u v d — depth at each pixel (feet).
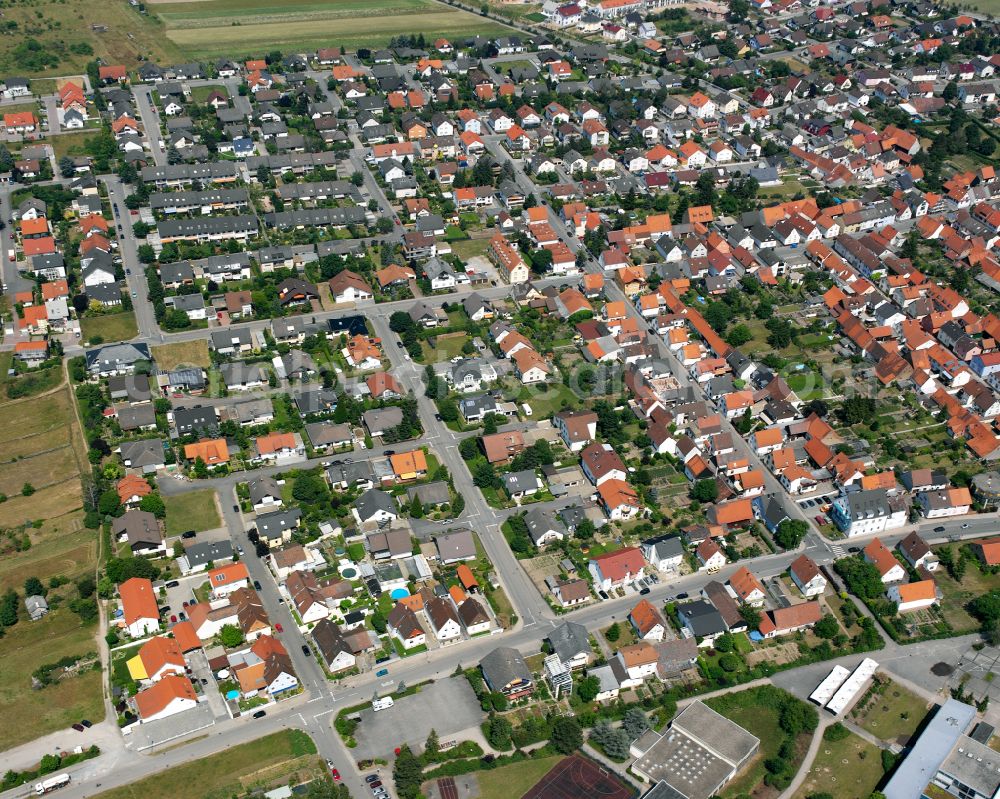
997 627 612.70
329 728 555.28
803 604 621.72
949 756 528.22
